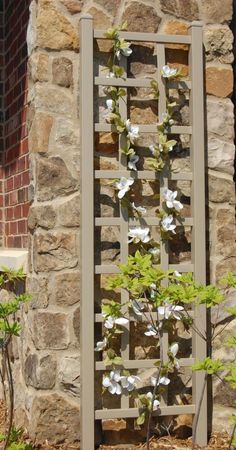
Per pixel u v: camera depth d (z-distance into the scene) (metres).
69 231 4.70
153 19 4.89
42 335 4.65
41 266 4.67
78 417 4.68
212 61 4.96
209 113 4.94
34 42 4.75
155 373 4.78
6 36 6.36
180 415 4.84
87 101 4.64
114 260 4.75
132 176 4.73
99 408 4.72
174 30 4.92
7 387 5.38
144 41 4.77
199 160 4.80
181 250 4.87
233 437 3.93
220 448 4.71
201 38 4.85
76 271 4.70
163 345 4.74
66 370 4.68
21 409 4.96
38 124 4.69
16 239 5.88
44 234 4.67
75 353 4.70
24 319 4.97
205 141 4.93
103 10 4.81
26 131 5.54
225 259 4.93
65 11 4.75
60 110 4.72
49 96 4.71
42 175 4.68
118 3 4.84
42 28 4.71
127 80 4.74
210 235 4.92
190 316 4.69
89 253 4.62
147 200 4.82
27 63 5.14
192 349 4.80
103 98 4.78
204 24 4.96
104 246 4.74
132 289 4.21
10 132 6.14
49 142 4.70
